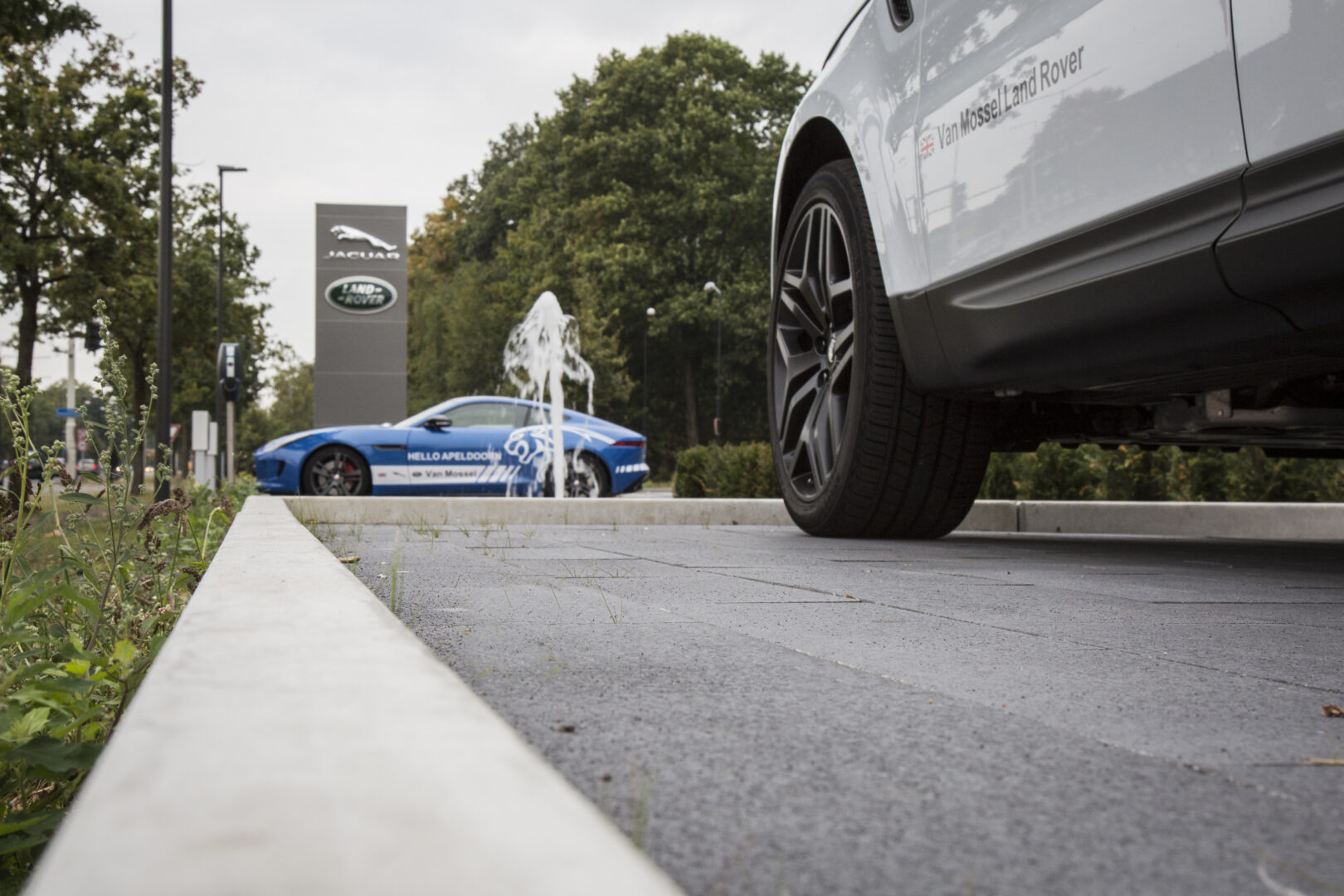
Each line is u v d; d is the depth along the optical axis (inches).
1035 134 125.6
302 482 473.1
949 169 142.6
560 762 42.0
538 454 486.3
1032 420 175.2
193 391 1425.9
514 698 54.1
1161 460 371.2
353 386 822.5
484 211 2295.8
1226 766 43.3
